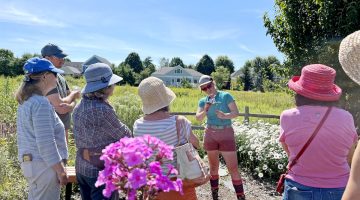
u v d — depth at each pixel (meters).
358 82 1.60
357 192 1.31
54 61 4.61
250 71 75.94
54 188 3.12
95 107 3.04
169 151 2.04
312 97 2.53
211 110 5.32
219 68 80.06
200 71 115.31
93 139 3.04
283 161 6.90
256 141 7.41
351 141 2.49
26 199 5.00
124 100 11.17
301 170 2.51
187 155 3.01
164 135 3.01
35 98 3.03
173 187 1.91
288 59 8.86
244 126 8.60
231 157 5.36
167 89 3.18
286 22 8.57
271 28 8.97
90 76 3.11
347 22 7.28
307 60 8.23
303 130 2.49
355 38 1.63
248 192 6.24
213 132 5.37
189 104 20.67
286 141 2.61
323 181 2.44
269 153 6.96
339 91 2.59
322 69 2.58
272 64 9.52
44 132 2.96
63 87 4.66
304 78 2.60
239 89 68.19
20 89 3.08
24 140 3.05
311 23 8.24
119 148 1.89
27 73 3.07
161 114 3.10
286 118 2.63
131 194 1.83
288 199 2.58
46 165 3.04
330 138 2.42
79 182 3.26
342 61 1.66
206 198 5.93
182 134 3.07
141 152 1.85
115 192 3.07
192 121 12.09
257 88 70.31
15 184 5.18
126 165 1.89
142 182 1.77
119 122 3.12
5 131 7.59
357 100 7.23
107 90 3.15
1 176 5.20
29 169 3.02
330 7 7.49
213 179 5.63
